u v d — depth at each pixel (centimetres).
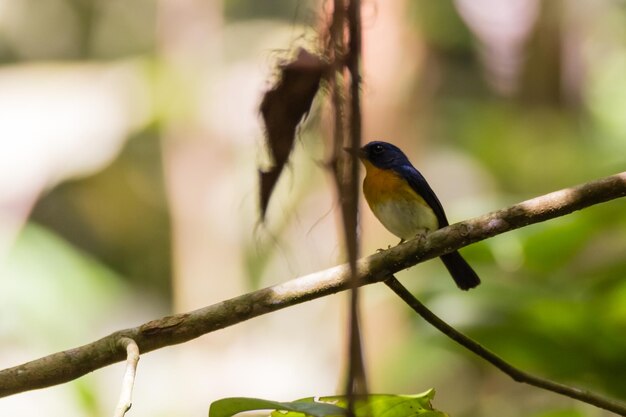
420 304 426
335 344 1388
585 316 584
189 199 1362
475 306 627
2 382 409
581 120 1570
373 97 1287
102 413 1061
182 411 1245
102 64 1454
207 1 1451
